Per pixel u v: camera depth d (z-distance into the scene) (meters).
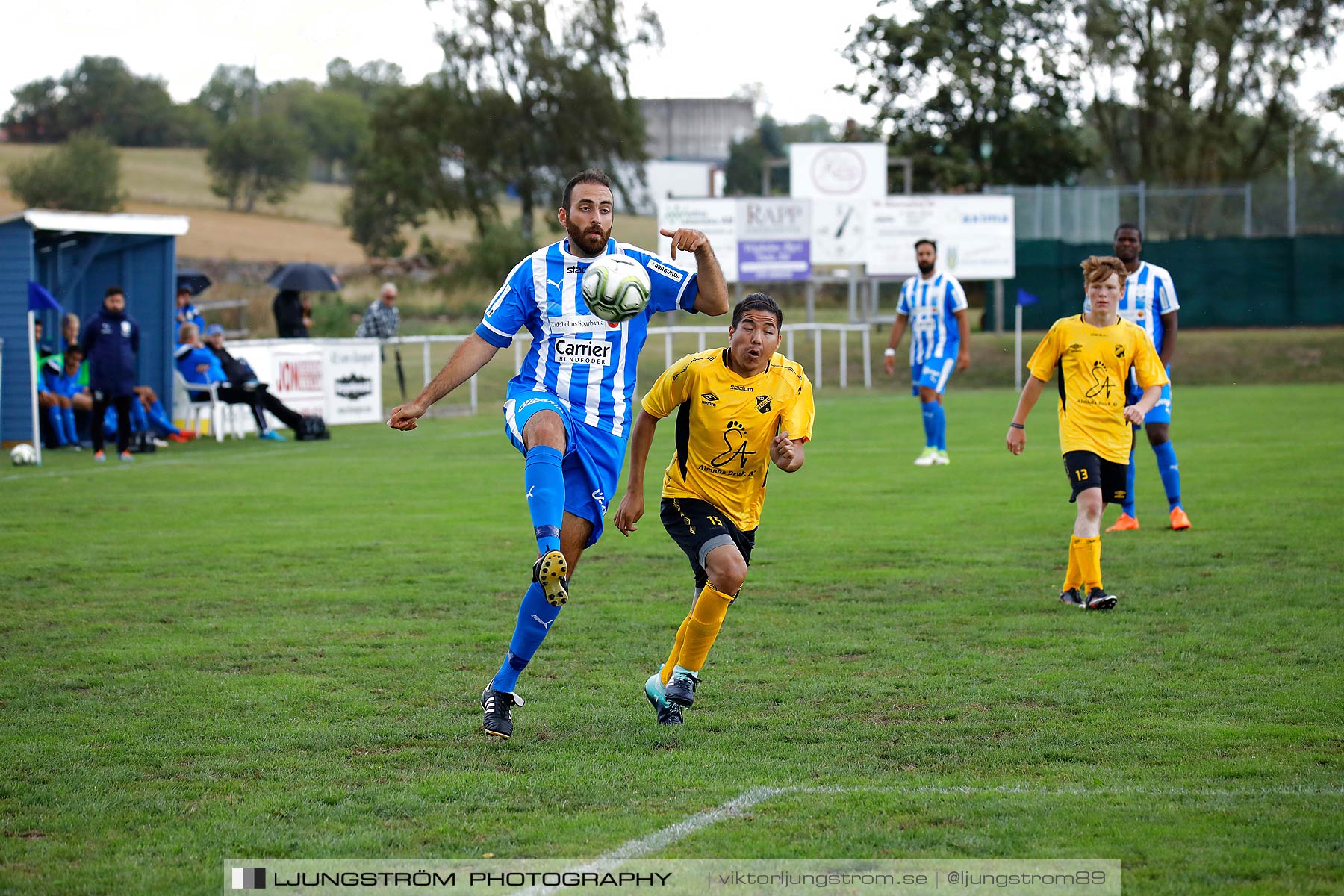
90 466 35.84
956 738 11.30
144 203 153.38
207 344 45.41
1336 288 80.94
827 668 13.87
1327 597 16.78
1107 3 108.00
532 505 10.89
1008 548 21.17
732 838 8.84
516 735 11.55
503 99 127.31
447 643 15.23
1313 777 10.02
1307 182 84.81
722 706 12.46
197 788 10.09
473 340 11.63
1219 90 112.81
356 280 125.31
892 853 8.53
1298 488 26.98
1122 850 8.52
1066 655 14.25
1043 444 38.53
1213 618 15.82
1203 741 11.02
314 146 191.75
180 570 19.97
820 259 75.44
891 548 21.31
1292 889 7.86
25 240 40.56
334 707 12.48
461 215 136.75
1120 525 22.67
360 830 9.09
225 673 13.87
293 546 22.17
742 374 11.98
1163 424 22.39
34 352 37.94
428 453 39.31
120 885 8.16
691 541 12.15
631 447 12.60
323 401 49.34
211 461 37.00
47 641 15.29
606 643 15.18
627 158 133.50
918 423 46.91
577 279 11.49
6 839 8.97
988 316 82.81
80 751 11.05
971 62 107.50
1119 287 17.38
